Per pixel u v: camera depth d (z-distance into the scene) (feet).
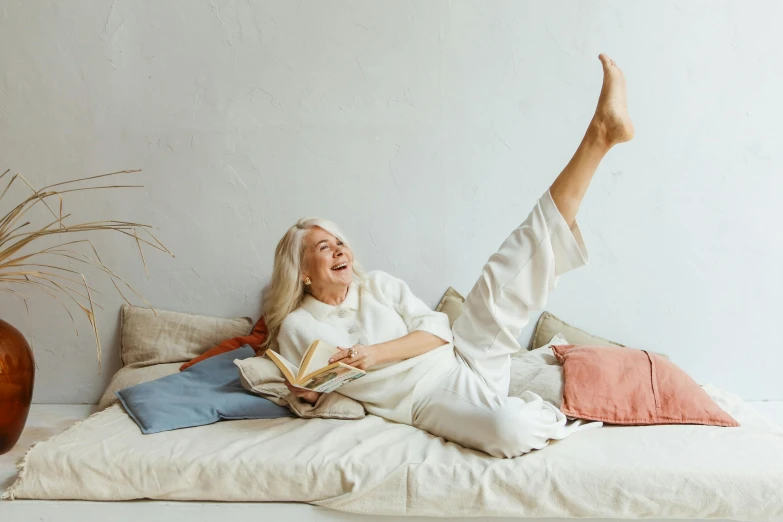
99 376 9.27
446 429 6.89
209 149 9.21
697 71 9.22
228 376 8.00
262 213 9.29
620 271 9.39
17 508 6.10
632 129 6.93
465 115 9.25
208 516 6.12
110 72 9.11
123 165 9.20
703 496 5.84
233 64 9.16
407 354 7.49
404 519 6.12
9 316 9.21
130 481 6.17
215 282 9.32
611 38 9.20
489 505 5.96
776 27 9.18
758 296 9.39
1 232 7.48
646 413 7.34
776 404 9.26
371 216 9.34
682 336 9.43
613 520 6.00
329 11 9.16
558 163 9.29
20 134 9.12
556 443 6.73
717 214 9.33
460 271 9.38
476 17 9.18
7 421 7.14
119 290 9.18
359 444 6.56
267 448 6.46
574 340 9.12
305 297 8.25
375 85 9.22
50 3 9.05
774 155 9.27
